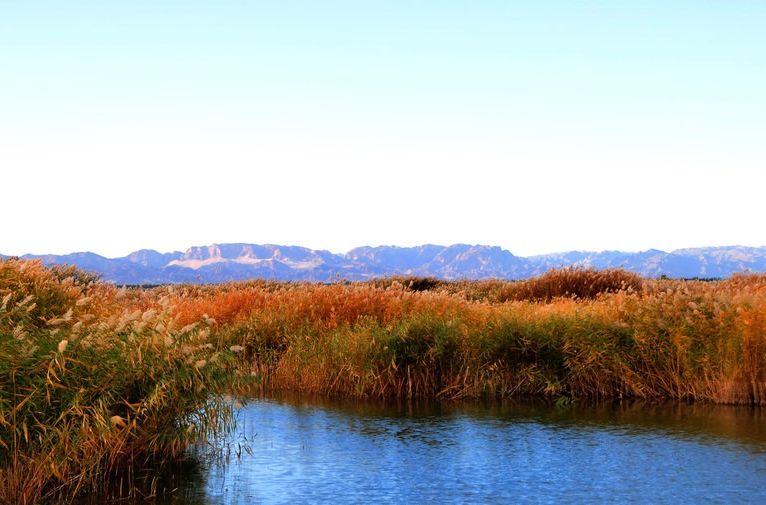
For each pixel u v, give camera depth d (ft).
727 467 29.66
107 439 27.45
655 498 26.07
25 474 25.95
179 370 30.12
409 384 45.80
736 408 41.19
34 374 27.02
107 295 47.19
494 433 36.17
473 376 46.14
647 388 44.50
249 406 43.27
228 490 27.20
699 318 44.80
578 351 45.98
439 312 53.83
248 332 54.60
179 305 61.05
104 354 28.91
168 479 28.48
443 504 25.61
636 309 48.44
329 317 56.39
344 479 28.68
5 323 31.07
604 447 33.12
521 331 47.29
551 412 40.98
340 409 42.39
